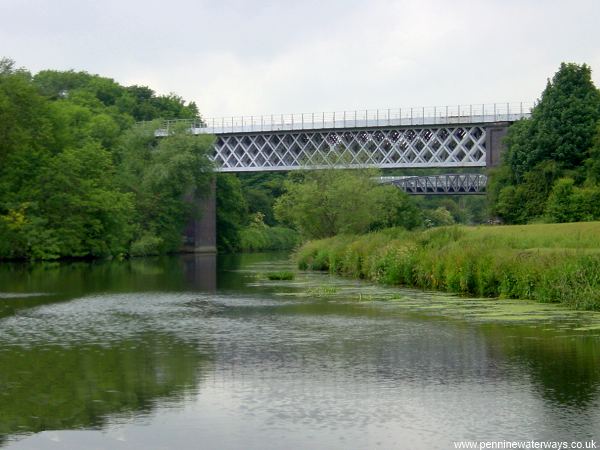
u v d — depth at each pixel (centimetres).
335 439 1617
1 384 2100
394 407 1833
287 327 3069
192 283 5488
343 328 3009
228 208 13512
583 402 1842
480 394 1934
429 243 5209
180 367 2295
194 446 1593
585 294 3469
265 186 17050
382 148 11375
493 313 3334
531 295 3878
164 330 3039
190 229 12069
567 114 7669
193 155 10969
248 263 8600
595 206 7044
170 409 1847
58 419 1780
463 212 17475
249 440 1620
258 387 2038
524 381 2055
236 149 12200
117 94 15312
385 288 4706
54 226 8956
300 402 1888
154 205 10850
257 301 4091
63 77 15200
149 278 6056
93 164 9431
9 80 8388
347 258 6141
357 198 7975
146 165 11069
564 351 2445
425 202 17012
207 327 3106
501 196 7862
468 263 4269
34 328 3130
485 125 10125
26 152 8694
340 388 2016
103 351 2577
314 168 8431
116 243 9644
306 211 8112
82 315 3553
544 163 7688
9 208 8512
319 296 4262
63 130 9556
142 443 1616
